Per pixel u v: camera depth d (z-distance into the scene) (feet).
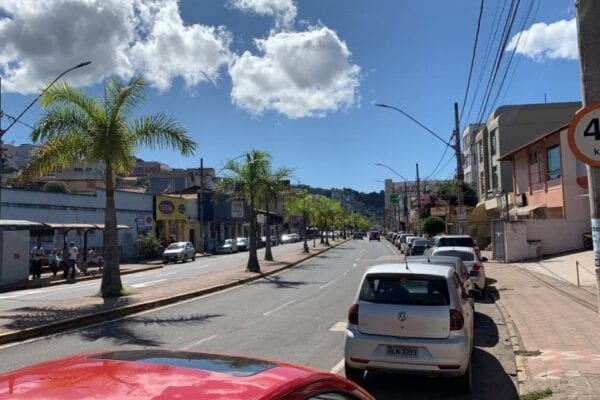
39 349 34.94
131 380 8.21
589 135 19.01
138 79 60.34
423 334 24.47
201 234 195.72
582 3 19.40
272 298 61.00
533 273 80.18
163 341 37.06
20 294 72.23
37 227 93.81
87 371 8.73
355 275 90.02
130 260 148.97
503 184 160.76
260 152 104.12
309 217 242.99
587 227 104.12
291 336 38.52
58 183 161.38
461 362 24.09
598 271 19.47
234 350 34.01
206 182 259.60
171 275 99.30
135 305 51.85
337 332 39.99
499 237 108.37
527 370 28.32
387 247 215.10
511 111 162.81
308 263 124.16
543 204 117.39
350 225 507.71
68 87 59.31
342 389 9.88
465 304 27.07
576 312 44.55
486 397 24.77
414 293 25.26
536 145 121.60
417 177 194.08
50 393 7.52
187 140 62.90
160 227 180.55
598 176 19.21
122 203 157.48
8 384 8.01
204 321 45.47
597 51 19.21
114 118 59.98
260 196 102.22
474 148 214.90
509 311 48.11
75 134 59.41
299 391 8.65
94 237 141.08
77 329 42.37
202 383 8.20
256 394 7.90
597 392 23.45
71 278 95.66
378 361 24.75
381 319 25.04
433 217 178.91
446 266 27.89
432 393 25.40
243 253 192.03
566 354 30.83
